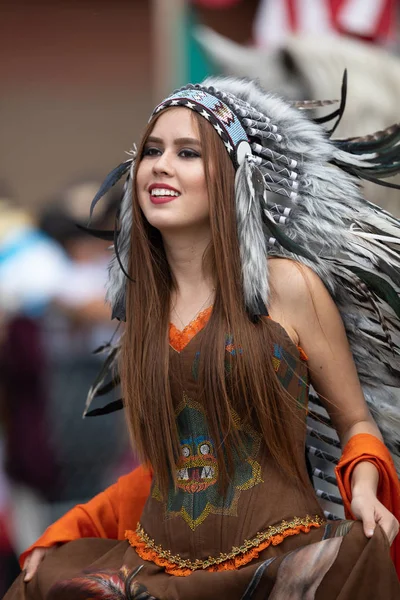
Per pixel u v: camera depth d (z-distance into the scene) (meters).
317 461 8.75
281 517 6.52
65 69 20.64
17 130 20.91
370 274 6.85
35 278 14.07
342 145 7.12
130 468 14.01
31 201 20.91
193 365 6.65
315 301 6.76
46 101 20.81
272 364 6.60
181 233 6.82
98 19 20.38
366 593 6.15
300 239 6.89
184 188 6.69
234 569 6.48
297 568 6.24
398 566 6.79
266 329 6.63
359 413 6.95
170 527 6.73
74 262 14.52
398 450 7.17
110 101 20.80
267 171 6.88
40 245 14.53
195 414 6.71
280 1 13.03
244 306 6.66
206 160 6.67
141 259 7.00
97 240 14.72
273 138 6.88
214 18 15.01
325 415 7.41
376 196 9.77
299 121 6.98
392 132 7.07
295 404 6.71
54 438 13.78
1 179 20.75
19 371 13.72
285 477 6.65
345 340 6.91
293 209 6.89
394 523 6.33
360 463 6.63
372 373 7.08
